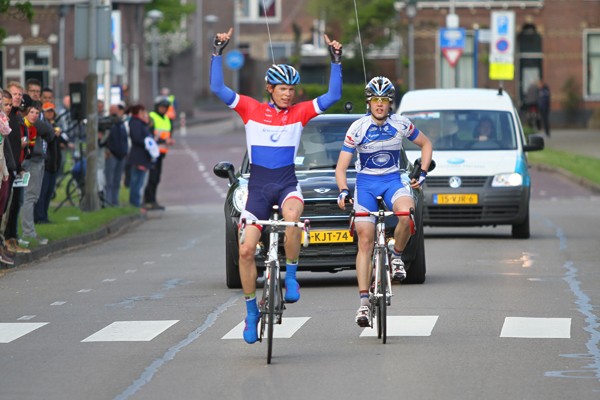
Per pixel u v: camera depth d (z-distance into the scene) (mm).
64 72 125812
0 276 37656
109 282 35625
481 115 50031
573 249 43000
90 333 26406
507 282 33719
